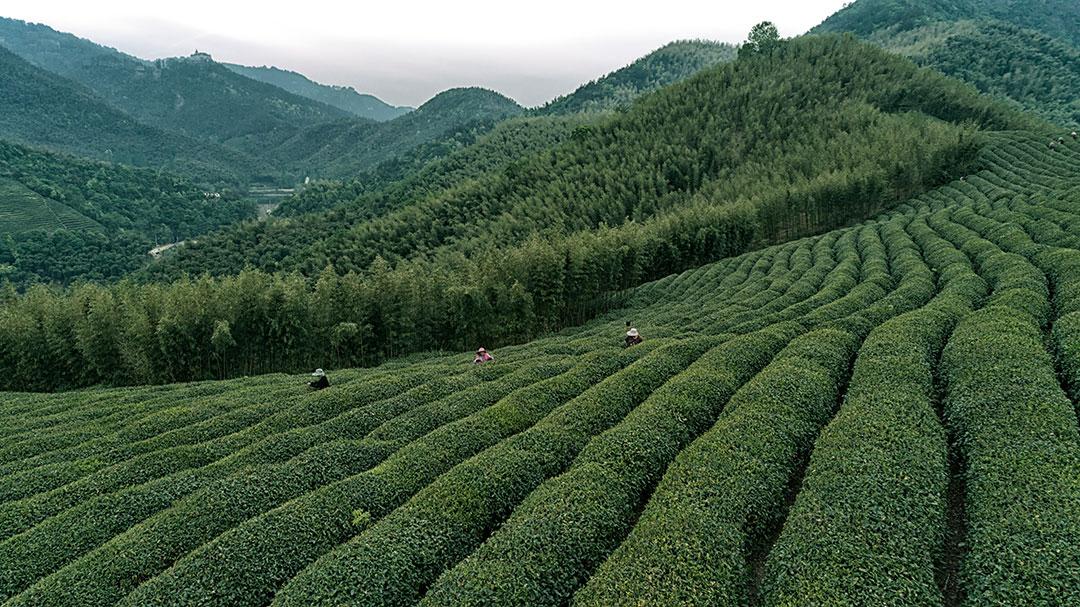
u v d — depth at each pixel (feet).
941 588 48.62
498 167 483.92
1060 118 531.91
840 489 56.39
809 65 499.10
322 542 62.64
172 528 65.98
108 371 168.55
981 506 51.90
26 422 118.01
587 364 109.40
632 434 74.59
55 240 422.00
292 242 377.91
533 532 56.80
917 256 169.99
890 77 478.18
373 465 82.69
